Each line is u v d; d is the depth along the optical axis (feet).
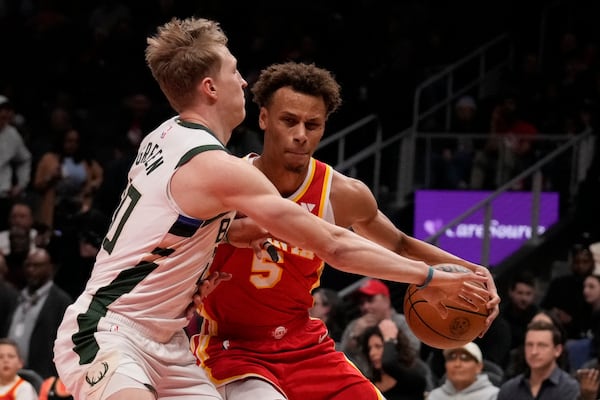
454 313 15.29
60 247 35.58
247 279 15.64
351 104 50.75
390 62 50.93
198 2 56.18
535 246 43.21
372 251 13.69
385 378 27.58
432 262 16.79
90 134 53.88
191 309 14.29
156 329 13.85
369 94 49.06
